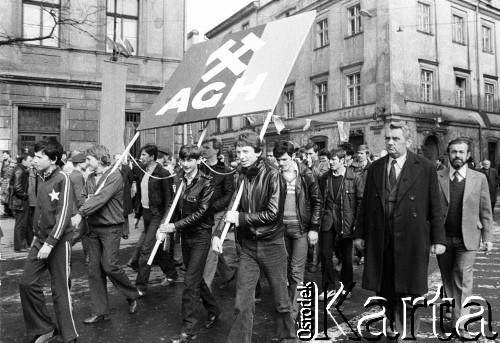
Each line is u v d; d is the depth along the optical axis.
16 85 15.13
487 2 25.53
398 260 3.80
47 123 15.78
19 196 8.78
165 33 17.80
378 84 20.92
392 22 20.64
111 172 4.79
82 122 16.17
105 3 16.69
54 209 4.03
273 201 3.56
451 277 4.67
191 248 4.30
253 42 4.99
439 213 3.87
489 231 4.54
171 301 5.57
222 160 6.28
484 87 25.31
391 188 3.93
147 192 6.33
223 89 4.88
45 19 15.81
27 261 4.06
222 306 5.33
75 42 16.11
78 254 8.57
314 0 25.19
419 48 21.64
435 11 22.50
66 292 4.06
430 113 21.70
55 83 15.62
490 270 7.27
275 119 10.31
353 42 22.59
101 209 4.71
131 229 11.85
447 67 22.94
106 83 12.93
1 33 13.55
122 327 4.64
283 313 3.73
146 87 17.14
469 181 4.48
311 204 4.89
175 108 5.19
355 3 22.47
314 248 7.12
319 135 24.31
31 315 4.05
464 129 23.42
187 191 4.34
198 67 5.39
